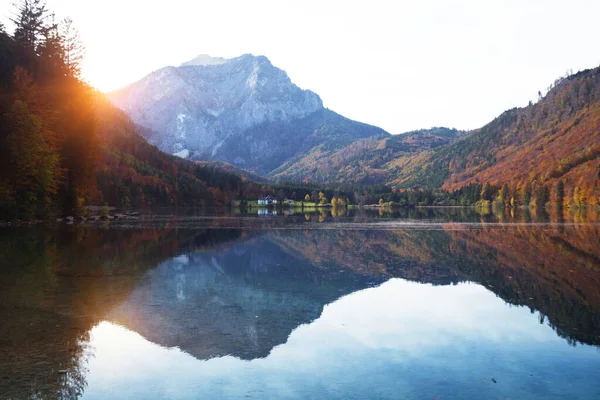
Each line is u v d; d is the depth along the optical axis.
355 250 37.81
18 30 77.38
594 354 12.89
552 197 168.75
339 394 10.21
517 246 39.78
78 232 47.66
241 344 13.66
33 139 53.47
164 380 10.88
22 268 25.50
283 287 22.56
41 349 12.70
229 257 32.81
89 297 19.08
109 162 155.25
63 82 71.19
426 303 19.36
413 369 11.78
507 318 16.92
